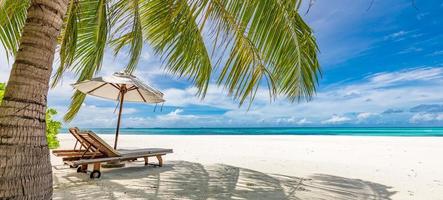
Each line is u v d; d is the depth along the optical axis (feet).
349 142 52.03
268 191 13.32
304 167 21.62
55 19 6.43
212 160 25.13
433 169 21.40
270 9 8.65
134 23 13.84
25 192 5.49
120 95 20.95
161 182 14.65
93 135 14.84
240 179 16.08
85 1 13.05
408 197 12.82
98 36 13.12
